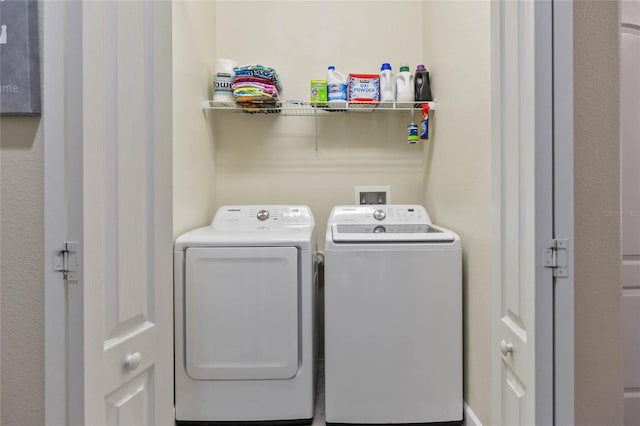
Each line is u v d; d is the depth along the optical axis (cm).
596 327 83
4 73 69
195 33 181
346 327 152
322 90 202
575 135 82
